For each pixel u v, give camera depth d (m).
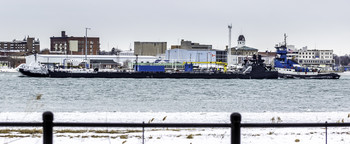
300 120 66.50
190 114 72.31
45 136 21.25
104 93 158.50
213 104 120.00
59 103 118.56
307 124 23.09
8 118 65.12
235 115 21.47
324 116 71.50
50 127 21.33
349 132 48.59
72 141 40.38
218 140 42.31
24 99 133.00
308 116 71.12
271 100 137.38
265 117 69.00
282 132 49.16
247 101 132.00
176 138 43.44
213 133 47.62
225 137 44.56
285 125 22.81
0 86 192.62
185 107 110.75
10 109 100.38
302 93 174.12
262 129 52.50
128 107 108.94
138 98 139.12
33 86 194.50
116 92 163.88
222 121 64.38
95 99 133.62
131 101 128.00
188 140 42.03
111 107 108.19
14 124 21.14
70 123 21.66
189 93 163.25
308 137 44.25
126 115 69.88
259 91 181.25
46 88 182.62
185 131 49.75
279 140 42.09
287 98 147.12
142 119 65.88
